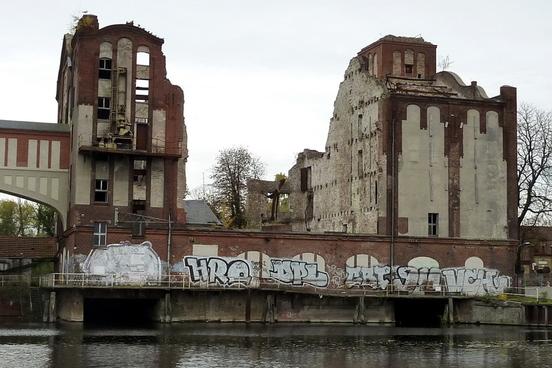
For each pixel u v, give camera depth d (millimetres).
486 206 80812
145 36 75500
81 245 69312
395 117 79312
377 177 79688
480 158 81188
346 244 74625
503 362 46812
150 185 74312
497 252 78750
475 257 78125
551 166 87938
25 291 74438
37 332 59406
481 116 81625
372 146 81688
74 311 67312
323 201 94875
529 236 102562
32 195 75062
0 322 69125
